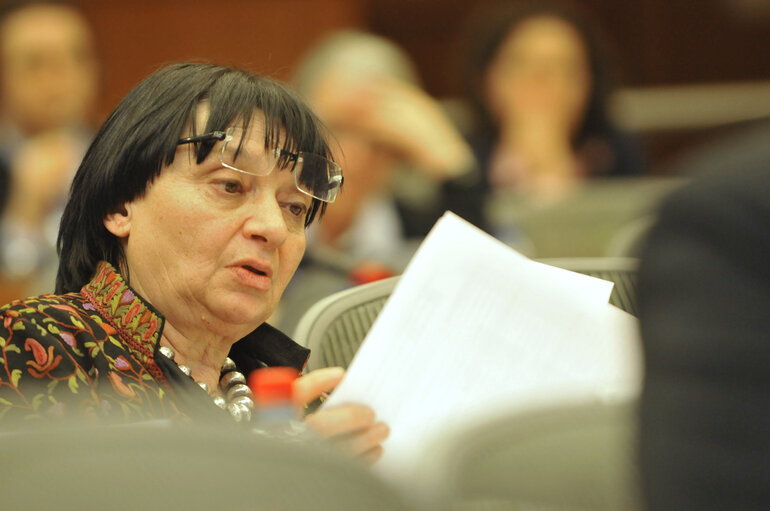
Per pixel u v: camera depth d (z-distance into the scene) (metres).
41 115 12.18
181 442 1.89
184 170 4.11
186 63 4.35
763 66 20.95
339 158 4.59
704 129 12.82
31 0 12.30
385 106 9.67
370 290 5.06
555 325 4.19
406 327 4.14
